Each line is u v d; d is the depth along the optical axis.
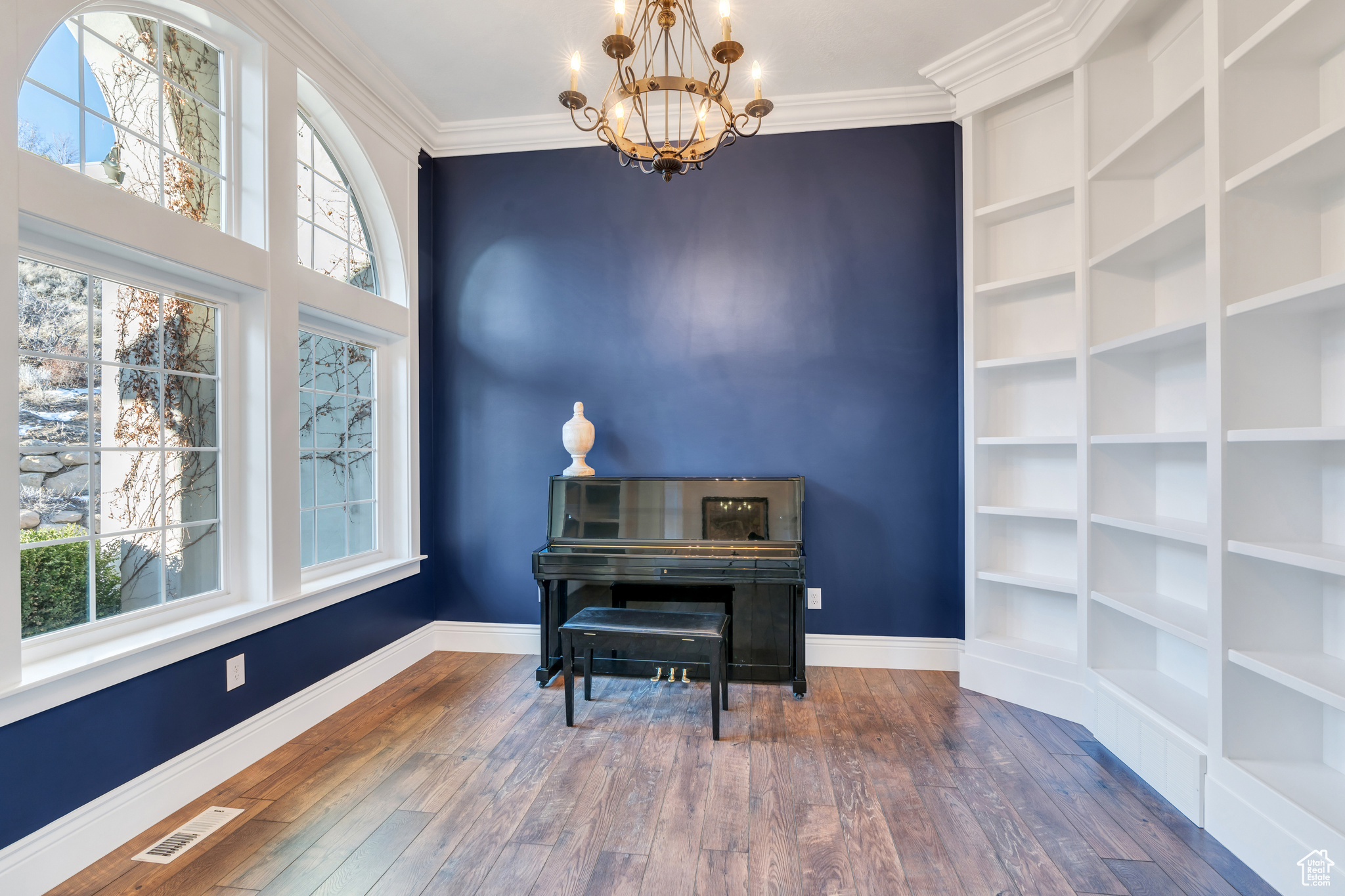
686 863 1.88
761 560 3.06
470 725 2.83
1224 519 1.99
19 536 1.72
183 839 2.01
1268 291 1.98
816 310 3.60
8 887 1.67
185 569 2.40
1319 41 1.86
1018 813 2.13
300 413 3.04
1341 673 1.79
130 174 2.19
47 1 1.79
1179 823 2.08
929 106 3.47
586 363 3.78
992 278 3.34
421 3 2.76
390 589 3.47
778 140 3.63
